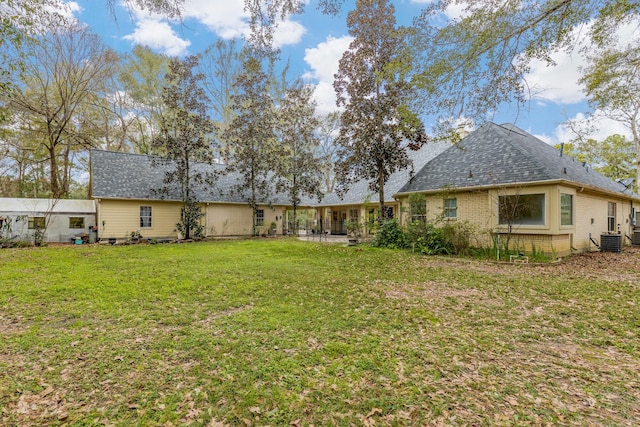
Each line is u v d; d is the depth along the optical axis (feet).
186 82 56.65
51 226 53.42
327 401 8.30
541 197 33.42
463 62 18.02
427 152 61.57
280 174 69.10
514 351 11.40
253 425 7.41
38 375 9.50
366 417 7.71
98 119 80.28
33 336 12.38
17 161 77.61
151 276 23.68
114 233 54.29
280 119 68.95
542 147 44.75
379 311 15.70
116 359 10.53
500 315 15.25
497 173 36.99
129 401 8.30
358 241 53.52
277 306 16.37
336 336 12.51
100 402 8.25
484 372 9.87
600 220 43.80
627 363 10.57
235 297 18.03
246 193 70.54
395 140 45.57
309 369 9.92
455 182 40.06
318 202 79.61
